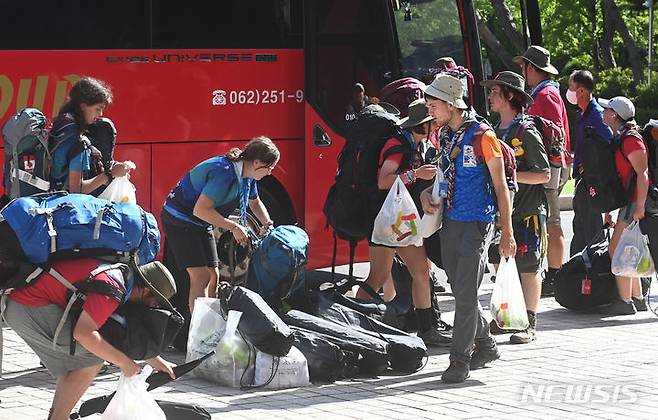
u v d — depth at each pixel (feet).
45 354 31.55
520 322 46.09
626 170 54.13
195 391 40.68
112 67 57.00
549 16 186.70
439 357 46.85
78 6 56.29
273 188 61.11
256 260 45.06
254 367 41.32
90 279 30.14
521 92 48.21
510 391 40.98
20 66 55.11
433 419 37.14
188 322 47.50
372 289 48.01
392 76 63.21
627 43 168.25
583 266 56.08
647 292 58.18
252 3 59.98
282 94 60.95
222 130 59.52
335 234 48.85
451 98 41.45
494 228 44.34
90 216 30.83
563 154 58.54
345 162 47.83
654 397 40.09
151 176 58.03
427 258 48.08
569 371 44.14
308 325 43.50
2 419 37.19
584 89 60.54
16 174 41.78
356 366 43.09
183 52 58.49
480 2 140.87
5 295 30.78
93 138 43.70
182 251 45.80
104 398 34.30
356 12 62.34
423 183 47.16
